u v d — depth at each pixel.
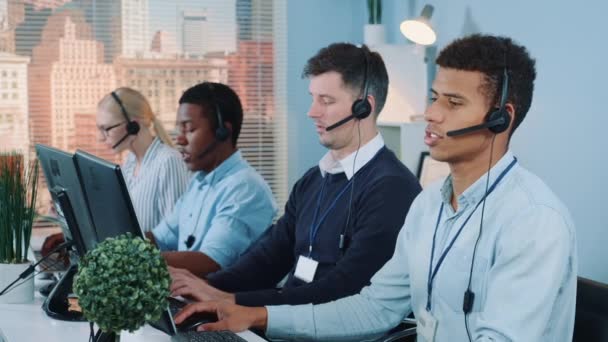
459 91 1.80
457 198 1.89
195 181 3.31
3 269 2.41
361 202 2.52
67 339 2.05
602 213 3.02
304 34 4.82
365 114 2.59
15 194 2.43
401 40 4.33
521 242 1.74
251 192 3.12
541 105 3.32
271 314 2.18
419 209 2.06
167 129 4.81
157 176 3.71
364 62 2.62
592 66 3.05
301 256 2.64
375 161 2.60
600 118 3.02
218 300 2.26
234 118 3.20
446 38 3.92
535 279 1.72
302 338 2.19
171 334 2.03
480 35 1.86
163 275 1.65
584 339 1.97
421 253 1.99
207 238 3.08
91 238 2.21
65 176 2.29
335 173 2.64
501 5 3.53
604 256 3.01
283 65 4.84
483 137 1.82
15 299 2.42
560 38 3.21
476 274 1.83
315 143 4.93
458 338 1.87
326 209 2.62
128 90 3.81
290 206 2.84
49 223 4.48
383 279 2.19
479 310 1.83
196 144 3.17
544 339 1.79
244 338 2.08
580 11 3.10
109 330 1.63
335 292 2.39
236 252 3.06
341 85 2.60
